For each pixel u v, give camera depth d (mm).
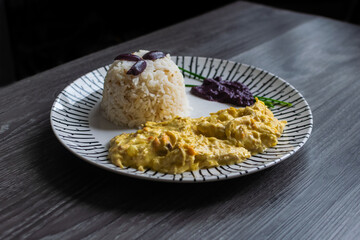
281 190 330
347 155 376
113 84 421
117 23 1136
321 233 292
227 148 344
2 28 843
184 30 648
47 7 1006
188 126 363
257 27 667
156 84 424
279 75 530
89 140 384
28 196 312
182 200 313
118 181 328
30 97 454
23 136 385
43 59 938
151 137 343
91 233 282
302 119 404
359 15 874
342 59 576
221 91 473
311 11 1229
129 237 280
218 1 1183
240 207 311
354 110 451
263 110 396
